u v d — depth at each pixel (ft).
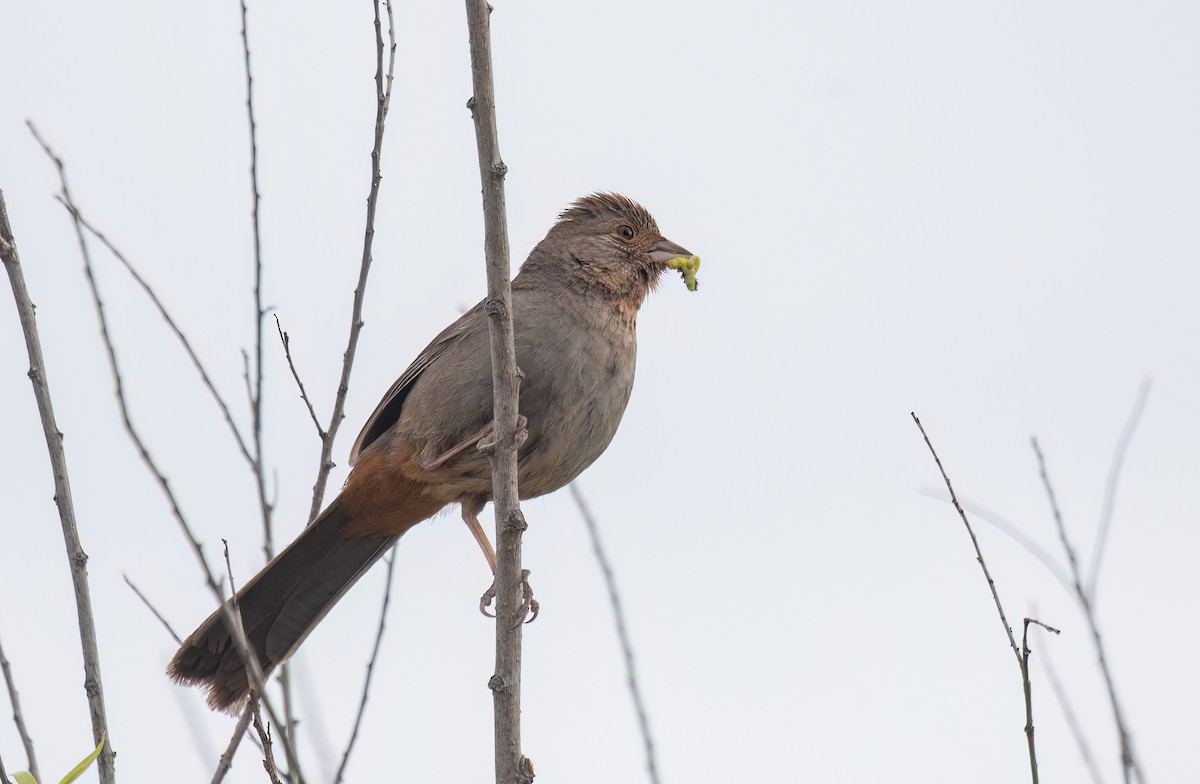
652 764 23.85
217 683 33.86
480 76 24.84
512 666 25.14
